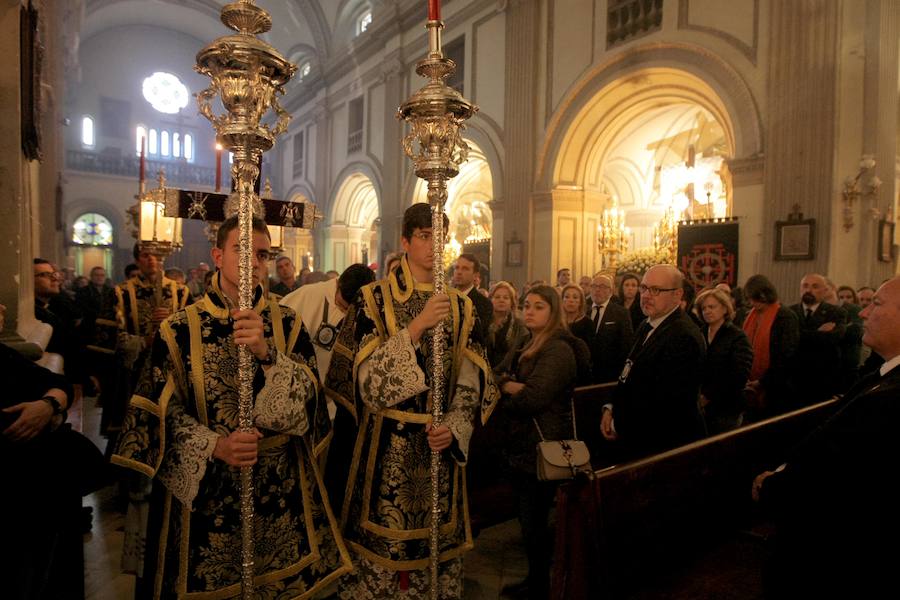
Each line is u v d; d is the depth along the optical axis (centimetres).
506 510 362
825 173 685
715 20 801
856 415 157
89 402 710
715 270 779
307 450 195
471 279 418
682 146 1426
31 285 341
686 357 277
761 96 747
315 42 1903
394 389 191
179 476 167
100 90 2239
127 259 2211
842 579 154
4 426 176
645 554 237
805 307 511
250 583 167
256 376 187
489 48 1194
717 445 276
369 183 1828
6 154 251
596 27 973
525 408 266
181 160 2356
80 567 219
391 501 198
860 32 694
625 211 1619
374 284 218
